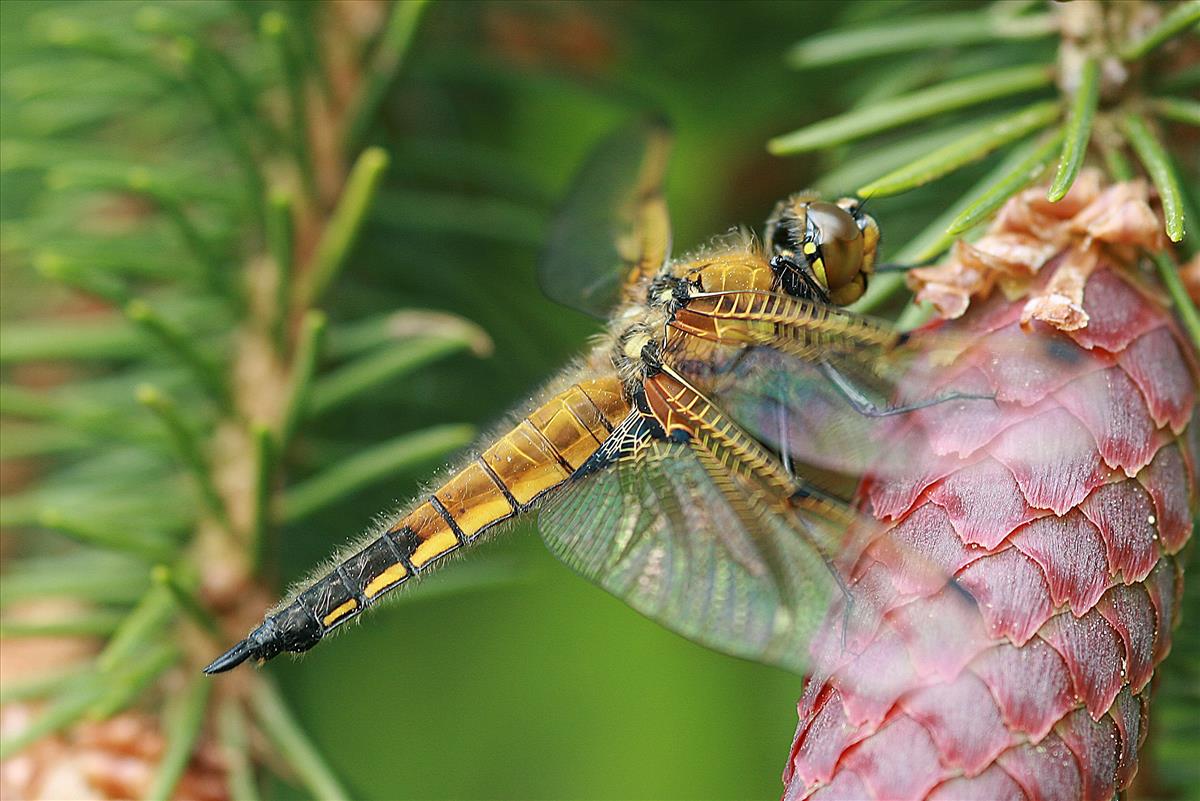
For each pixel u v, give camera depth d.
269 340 0.33
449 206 0.34
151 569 0.33
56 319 0.34
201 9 0.34
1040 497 0.30
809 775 0.29
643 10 0.34
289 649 0.31
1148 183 0.31
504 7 0.34
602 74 0.34
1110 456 0.30
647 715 0.36
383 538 0.32
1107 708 0.29
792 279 0.31
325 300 0.33
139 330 0.33
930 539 0.30
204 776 0.32
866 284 0.32
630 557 0.31
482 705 0.36
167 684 0.32
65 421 0.32
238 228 0.33
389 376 0.33
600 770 0.36
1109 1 0.31
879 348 0.31
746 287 0.31
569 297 0.32
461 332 0.33
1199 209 0.31
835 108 0.34
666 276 0.32
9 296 0.34
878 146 0.33
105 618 0.32
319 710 0.36
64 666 0.33
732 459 0.31
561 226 0.33
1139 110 0.31
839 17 0.34
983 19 0.32
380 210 0.33
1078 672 0.29
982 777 0.29
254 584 0.32
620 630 0.36
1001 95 0.31
